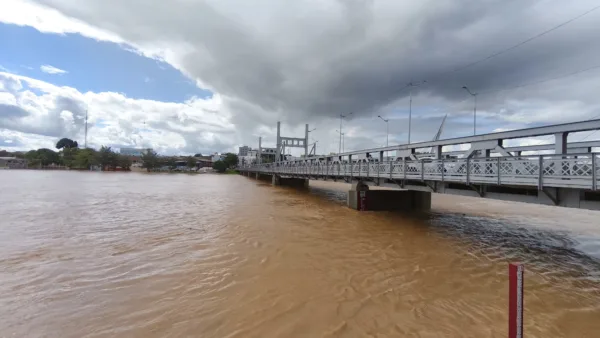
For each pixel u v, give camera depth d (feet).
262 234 46.24
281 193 124.26
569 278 31.12
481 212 78.69
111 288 25.76
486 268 33.50
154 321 20.51
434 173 47.93
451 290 27.09
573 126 33.63
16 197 87.40
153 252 36.24
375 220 61.36
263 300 24.02
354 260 34.99
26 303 22.86
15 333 18.90
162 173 324.60
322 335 19.25
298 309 22.66
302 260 34.32
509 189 40.68
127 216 60.64
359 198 74.23
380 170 62.39
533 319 22.50
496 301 24.95
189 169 399.24
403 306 23.66
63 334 18.88
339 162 86.53
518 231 54.60
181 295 24.62
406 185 58.70
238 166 405.80
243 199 97.04
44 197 88.53
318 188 159.43
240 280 28.02
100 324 20.06
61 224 51.75
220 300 23.85
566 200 32.68
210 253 36.09
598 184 26.99
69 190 110.63
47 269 30.01
